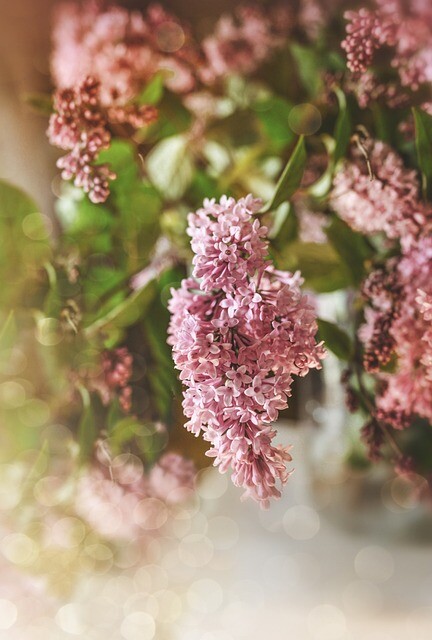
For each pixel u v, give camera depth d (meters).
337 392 0.65
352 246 0.54
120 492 0.59
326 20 0.64
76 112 0.48
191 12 0.84
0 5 0.81
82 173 0.48
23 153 0.82
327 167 0.58
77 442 0.59
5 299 0.59
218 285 0.39
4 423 0.67
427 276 0.48
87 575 0.64
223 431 0.37
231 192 0.61
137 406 0.58
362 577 0.67
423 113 0.48
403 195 0.49
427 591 0.65
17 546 0.62
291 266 0.54
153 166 0.61
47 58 0.83
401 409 0.51
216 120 0.64
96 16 0.67
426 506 0.68
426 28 0.52
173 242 0.60
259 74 0.69
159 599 0.65
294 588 0.66
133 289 0.59
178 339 0.39
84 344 0.58
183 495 0.62
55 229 0.69
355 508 0.70
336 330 0.52
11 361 0.65
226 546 0.73
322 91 0.60
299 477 0.80
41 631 0.61
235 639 0.61
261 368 0.38
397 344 0.49
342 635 0.61
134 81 0.63
